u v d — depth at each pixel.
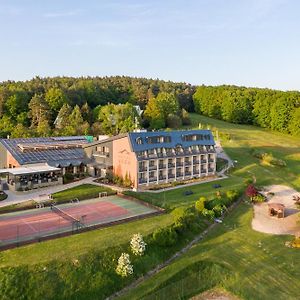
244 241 45.38
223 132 121.25
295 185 73.81
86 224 45.59
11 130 103.12
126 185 66.75
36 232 42.31
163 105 128.12
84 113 119.38
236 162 87.94
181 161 73.00
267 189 69.75
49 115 114.56
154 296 33.31
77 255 36.03
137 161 65.50
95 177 73.44
